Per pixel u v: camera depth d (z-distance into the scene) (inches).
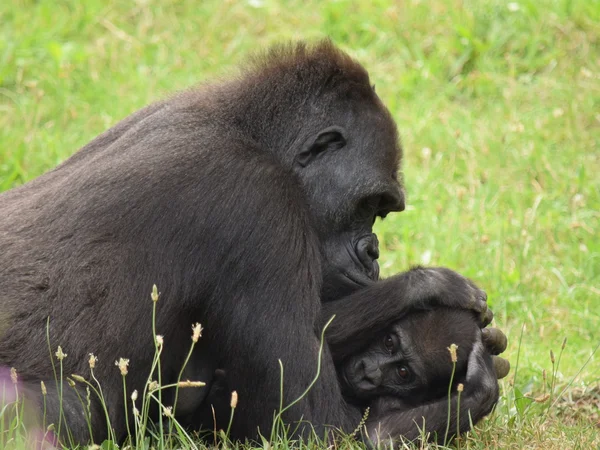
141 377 397.7
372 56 906.1
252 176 406.3
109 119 805.2
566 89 853.2
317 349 398.9
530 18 924.0
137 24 942.4
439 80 884.6
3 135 764.0
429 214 706.2
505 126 810.2
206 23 941.2
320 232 436.8
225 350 406.9
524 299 620.1
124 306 387.5
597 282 644.1
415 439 396.8
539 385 503.5
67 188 405.7
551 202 726.5
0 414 351.3
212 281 402.0
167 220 396.5
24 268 389.1
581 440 411.2
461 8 936.3
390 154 443.5
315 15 954.1
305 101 440.5
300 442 382.0
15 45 874.1
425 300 425.1
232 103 437.7
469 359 414.3
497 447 404.5
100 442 383.9
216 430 425.7
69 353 378.9
